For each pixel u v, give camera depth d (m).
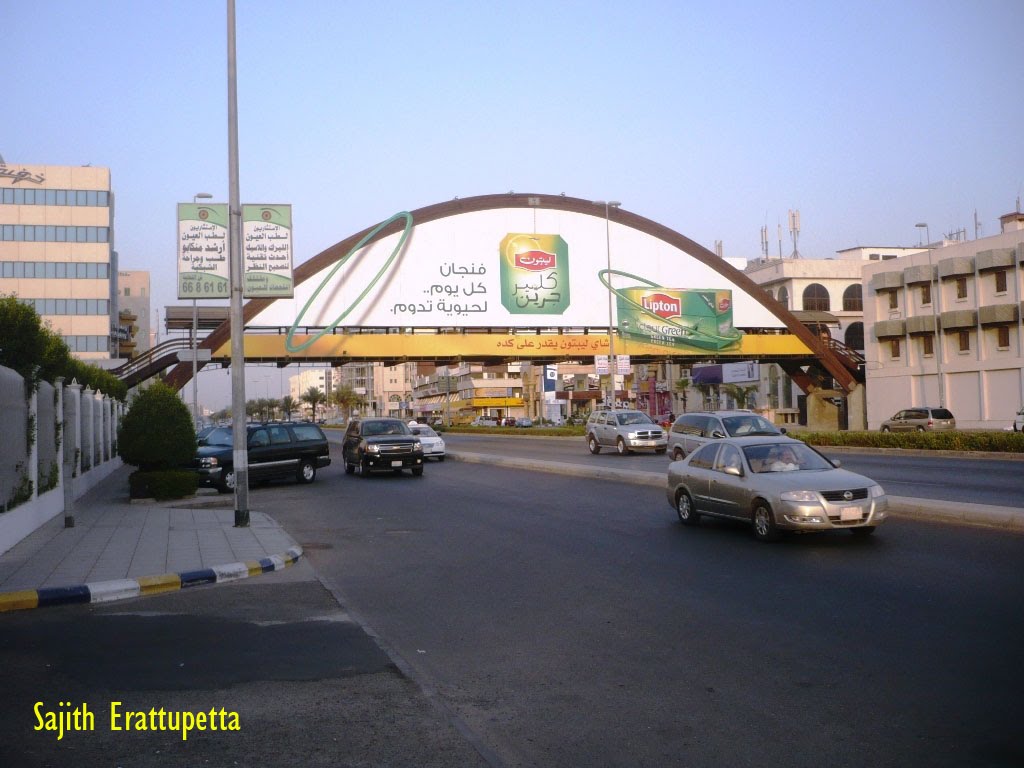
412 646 7.92
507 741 5.48
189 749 5.41
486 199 53.47
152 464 22.88
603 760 5.14
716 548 12.74
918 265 56.25
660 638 7.87
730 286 57.56
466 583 10.91
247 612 9.52
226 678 6.93
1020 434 30.14
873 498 12.74
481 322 53.09
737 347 57.41
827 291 72.44
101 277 76.62
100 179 77.25
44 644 8.09
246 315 49.22
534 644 7.84
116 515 18.81
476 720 5.88
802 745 5.28
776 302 58.41
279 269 17.52
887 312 58.81
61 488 19.23
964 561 10.94
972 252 53.16
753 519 13.37
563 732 5.61
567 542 13.90
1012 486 19.83
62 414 19.44
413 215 52.03
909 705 5.90
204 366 49.00
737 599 9.35
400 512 19.19
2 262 75.06
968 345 53.28
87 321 76.00
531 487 23.91
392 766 5.11
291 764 5.16
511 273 53.62
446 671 7.08
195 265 17.02
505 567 11.91
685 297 56.53
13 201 75.50
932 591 9.32
